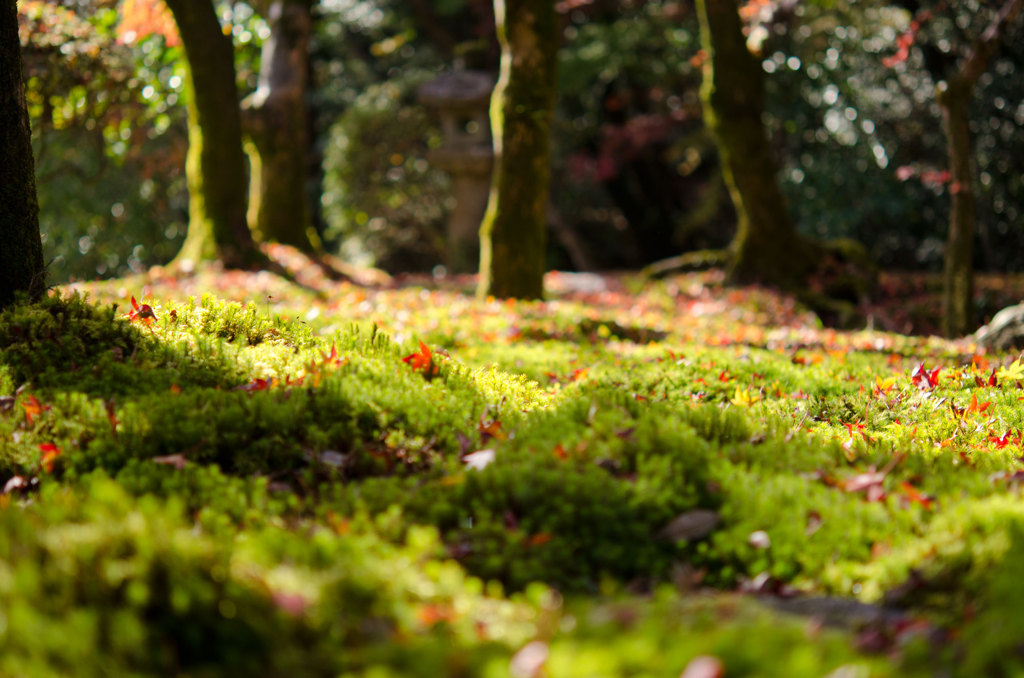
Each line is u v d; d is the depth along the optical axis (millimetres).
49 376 4836
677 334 11156
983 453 4598
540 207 13617
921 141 21469
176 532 2570
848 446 4914
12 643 2131
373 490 3637
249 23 20344
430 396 4875
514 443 4211
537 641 2293
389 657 2178
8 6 5695
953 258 13180
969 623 2664
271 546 2740
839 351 8922
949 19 19672
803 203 22000
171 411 4324
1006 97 19922
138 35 16375
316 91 29922
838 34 21188
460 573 2971
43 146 16078
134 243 25422
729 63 16250
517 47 13219
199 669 2223
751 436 4602
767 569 3318
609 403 4801
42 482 3906
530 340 9648
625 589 3193
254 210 19141
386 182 27594
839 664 2176
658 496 3549
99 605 2305
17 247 5816
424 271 29578
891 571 3113
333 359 5188
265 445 4125
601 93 27891
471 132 24531
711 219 27484
